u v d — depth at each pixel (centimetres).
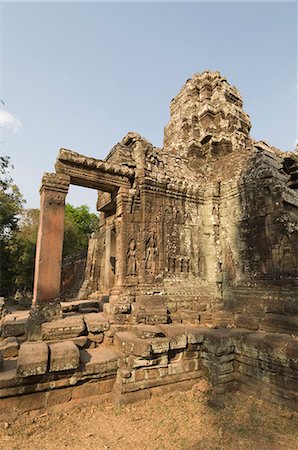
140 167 914
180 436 434
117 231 888
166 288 884
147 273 856
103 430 454
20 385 479
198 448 403
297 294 736
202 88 1441
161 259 898
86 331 691
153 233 898
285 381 539
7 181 1936
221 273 982
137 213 896
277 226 828
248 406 535
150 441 422
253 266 888
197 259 994
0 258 2425
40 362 483
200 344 675
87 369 543
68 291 2277
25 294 2872
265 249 856
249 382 600
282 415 489
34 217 2845
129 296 800
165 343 609
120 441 423
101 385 558
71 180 830
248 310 845
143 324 733
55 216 735
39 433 440
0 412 459
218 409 521
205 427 459
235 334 662
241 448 402
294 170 531
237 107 1393
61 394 514
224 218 1032
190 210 1027
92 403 534
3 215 2408
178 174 1034
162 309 777
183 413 506
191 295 920
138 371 571
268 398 550
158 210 930
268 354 575
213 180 1120
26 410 479
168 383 599
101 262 1289
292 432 441
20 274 2505
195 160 1213
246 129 1401
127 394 542
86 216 4275
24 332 698
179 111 1496
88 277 1593
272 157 931
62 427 459
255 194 921
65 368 509
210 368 637
